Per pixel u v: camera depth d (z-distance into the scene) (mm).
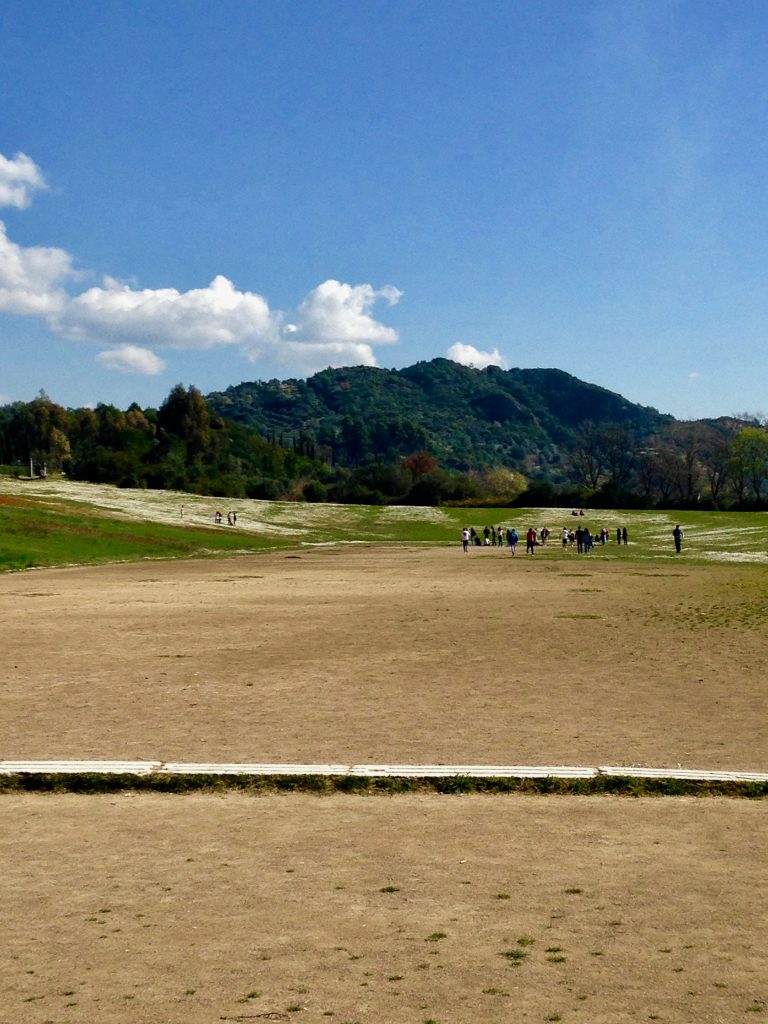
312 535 90000
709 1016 5398
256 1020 5371
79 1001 5594
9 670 17844
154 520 82625
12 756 11406
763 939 6422
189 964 6078
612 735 12484
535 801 9875
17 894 7281
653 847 8383
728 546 75000
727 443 139375
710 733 12602
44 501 84625
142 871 7785
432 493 137875
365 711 14047
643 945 6332
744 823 9094
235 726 13078
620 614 27500
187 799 10000
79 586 38344
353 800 9945
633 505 130000
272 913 6891
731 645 20984
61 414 181500
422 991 5703
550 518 106312
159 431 170750
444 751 11656
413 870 7789
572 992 5684
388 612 28172
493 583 39969
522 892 7289
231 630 23891
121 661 18922
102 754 11523
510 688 15867
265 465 178000
